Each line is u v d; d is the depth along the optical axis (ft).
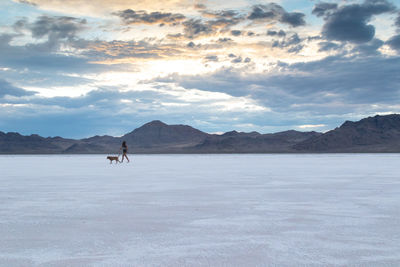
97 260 16.58
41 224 24.07
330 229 22.44
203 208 30.01
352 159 161.68
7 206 31.37
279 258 16.80
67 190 42.80
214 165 106.42
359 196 36.86
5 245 19.10
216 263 16.12
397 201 33.50
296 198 35.58
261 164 112.37
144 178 59.36
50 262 16.34
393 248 18.34
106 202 33.42
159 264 16.01
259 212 28.14
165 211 28.68
